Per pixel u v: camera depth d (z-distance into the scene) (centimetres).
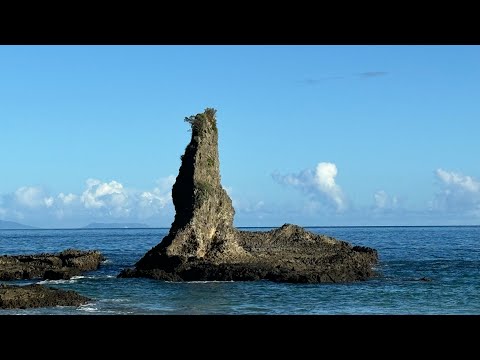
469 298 4925
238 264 6250
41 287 4597
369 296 4997
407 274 6875
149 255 6612
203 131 6744
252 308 4381
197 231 6488
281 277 5853
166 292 5159
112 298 4800
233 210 6844
